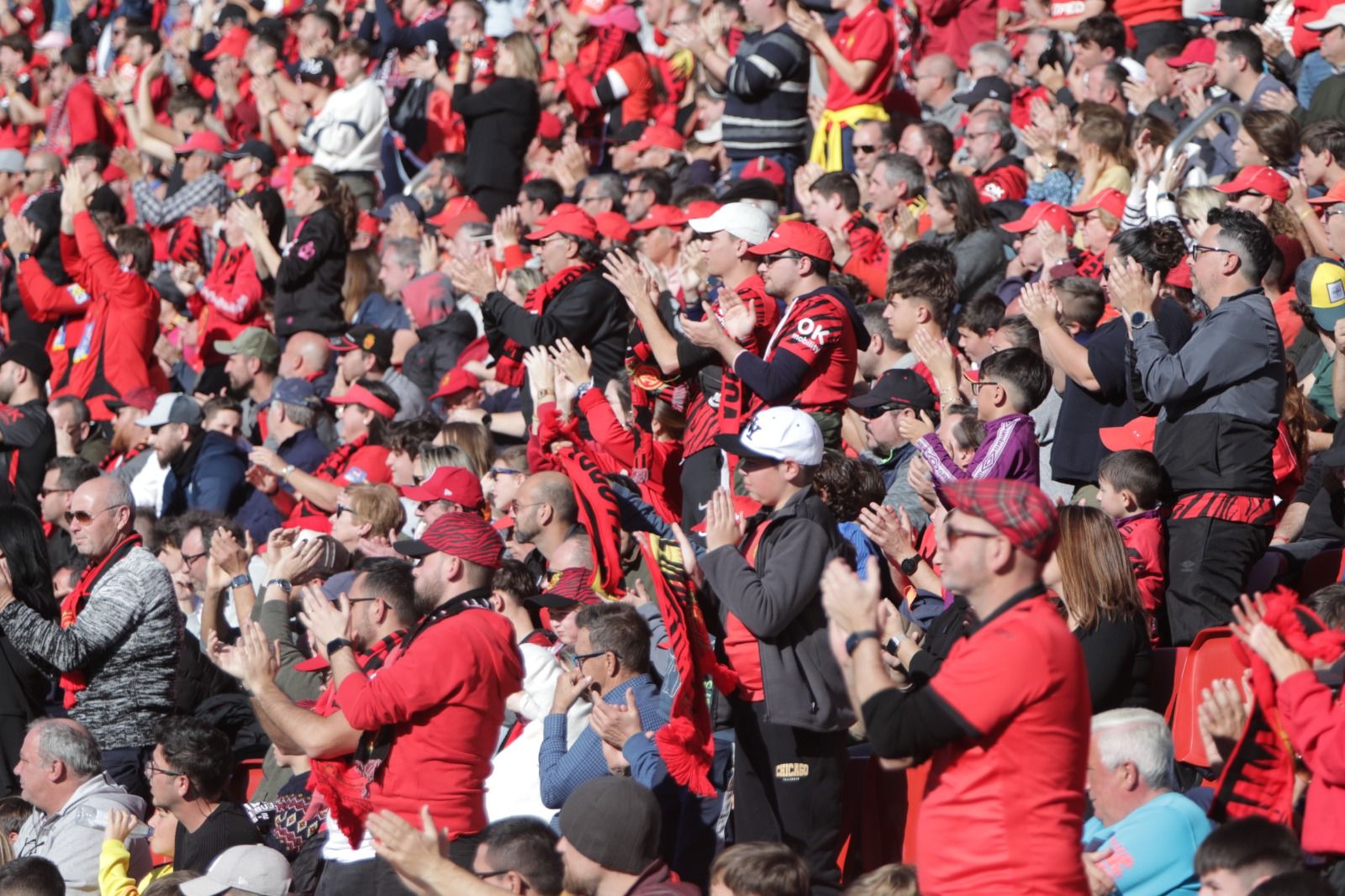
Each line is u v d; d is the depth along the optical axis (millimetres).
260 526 39375
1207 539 24344
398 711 21219
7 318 54844
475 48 55469
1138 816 18109
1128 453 24703
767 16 47406
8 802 28281
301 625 31297
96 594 30109
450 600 22406
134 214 61969
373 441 38531
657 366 27891
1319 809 16484
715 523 20422
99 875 26141
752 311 26016
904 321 31016
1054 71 48812
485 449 34875
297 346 43906
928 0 54906
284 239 53531
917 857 15453
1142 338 25016
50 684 31766
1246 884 15305
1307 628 17984
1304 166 34031
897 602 25188
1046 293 27031
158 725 26547
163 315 55125
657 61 57344
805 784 20734
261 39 63750
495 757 24875
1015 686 14570
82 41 81375
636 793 19703
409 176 58188
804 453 20812
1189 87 42500
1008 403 25781
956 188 36719
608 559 24203
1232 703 19000
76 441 44750
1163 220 32594
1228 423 24344
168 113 67875
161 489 41156
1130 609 21344
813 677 20422
